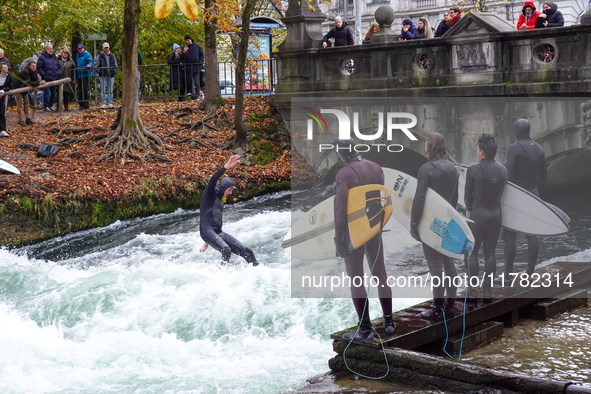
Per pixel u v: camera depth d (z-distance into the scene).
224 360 6.03
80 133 16.83
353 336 5.04
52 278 9.67
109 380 5.55
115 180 13.93
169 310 7.43
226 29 17.33
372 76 13.91
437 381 4.61
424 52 12.78
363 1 34.97
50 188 12.84
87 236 12.45
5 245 11.77
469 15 11.79
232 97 20.30
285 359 5.99
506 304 5.92
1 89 16.47
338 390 4.67
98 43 27.11
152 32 27.72
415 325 5.26
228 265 9.20
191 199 14.25
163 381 5.44
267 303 7.18
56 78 18.80
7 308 8.27
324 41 15.75
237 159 9.29
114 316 7.55
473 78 11.88
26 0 19.92
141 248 11.47
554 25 12.70
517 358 5.17
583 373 4.82
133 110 16.25
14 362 6.00
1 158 14.41
